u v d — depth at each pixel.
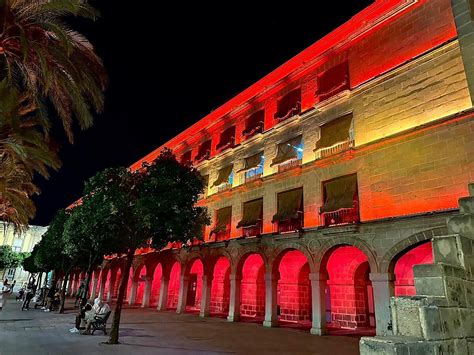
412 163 15.01
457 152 13.62
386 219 14.98
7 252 63.28
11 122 12.91
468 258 5.13
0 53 12.99
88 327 14.58
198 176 16.08
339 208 17.14
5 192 20.48
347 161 17.92
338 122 19.02
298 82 22.84
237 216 24.78
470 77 10.18
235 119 28.17
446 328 4.26
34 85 14.21
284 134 22.69
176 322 20.45
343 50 20.16
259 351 11.56
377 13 18.33
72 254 21.62
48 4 12.11
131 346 11.84
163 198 13.91
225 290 28.50
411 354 3.78
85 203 16.78
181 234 14.64
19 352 10.34
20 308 27.44
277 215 20.83
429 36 15.91
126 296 39.16
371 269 15.12
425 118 15.09
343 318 19.95
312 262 17.86
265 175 23.44
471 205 6.00
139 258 34.31
